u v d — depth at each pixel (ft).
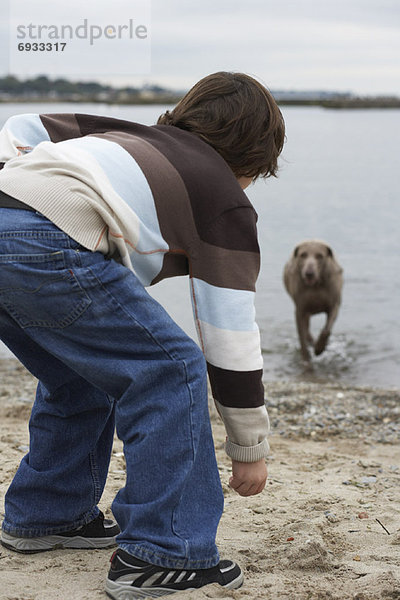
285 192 97.66
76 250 6.85
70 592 7.38
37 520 8.39
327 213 73.97
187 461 7.05
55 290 6.81
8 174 7.23
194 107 8.00
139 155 7.26
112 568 7.18
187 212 7.23
